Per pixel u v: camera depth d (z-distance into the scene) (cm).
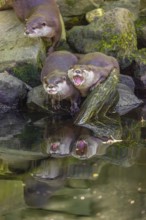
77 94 1848
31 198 1171
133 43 2134
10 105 1914
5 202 1158
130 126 1730
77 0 2264
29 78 2006
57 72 1822
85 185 1234
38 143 1567
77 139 1605
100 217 1083
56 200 1158
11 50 2028
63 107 1872
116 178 1280
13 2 2089
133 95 1959
